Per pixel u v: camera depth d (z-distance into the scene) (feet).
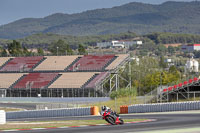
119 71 609.01
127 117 250.78
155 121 196.75
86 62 609.01
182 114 239.71
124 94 444.96
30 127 188.03
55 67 619.67
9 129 180.34
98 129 163.22
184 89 381.60
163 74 632.38
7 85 584.81
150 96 392.47
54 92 536.01
